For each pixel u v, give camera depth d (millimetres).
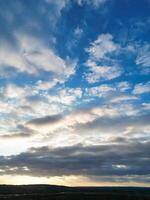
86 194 154000
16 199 137625
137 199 140750
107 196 145625
